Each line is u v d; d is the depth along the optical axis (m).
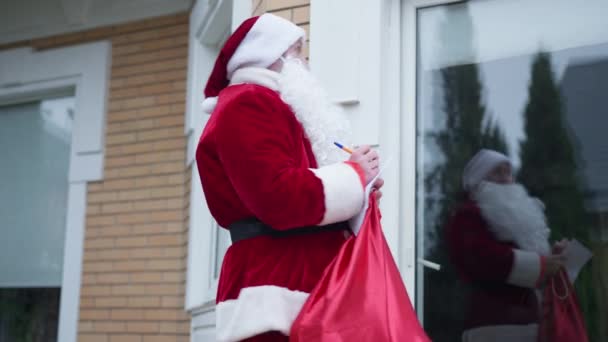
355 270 2.24
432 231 3.78
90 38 6.95
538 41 3.80
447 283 3.70
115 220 6.47
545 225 3.56
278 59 2.59
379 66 3.87
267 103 2.39
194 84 6.07
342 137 2.54
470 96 3.88
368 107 3.83
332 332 2.15
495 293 3.59
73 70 6.88
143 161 6.48
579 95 3.67
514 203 3.63
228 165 2.31
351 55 3.90
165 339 6.05
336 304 2.18
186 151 6.30
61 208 6.98
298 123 2.48
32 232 7.05
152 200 6.38
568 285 3.46
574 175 3.58
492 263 3.61
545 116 3.71
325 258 2.36
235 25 4.69
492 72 3.86
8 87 7.16
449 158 3.84
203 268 5.79
